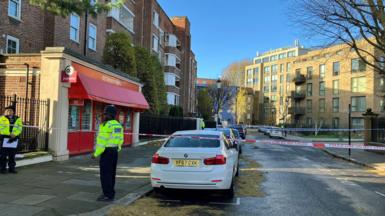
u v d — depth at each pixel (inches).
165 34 1918.1
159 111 1314.0
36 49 800.9
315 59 2760.8
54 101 528.1
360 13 674.2
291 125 2755.9
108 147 303.0
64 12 445.1
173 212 288.0
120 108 794.2
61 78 531.8
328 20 709.3
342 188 426.9
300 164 690.2
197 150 326.0
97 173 431.2
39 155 490.6
